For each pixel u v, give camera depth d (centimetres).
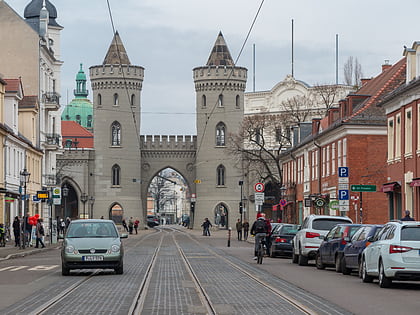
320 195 5441
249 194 11106
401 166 4088
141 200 11431
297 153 7088
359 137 5056
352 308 1595
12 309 1555
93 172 11112
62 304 1639
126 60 11350
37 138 6969
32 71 7069
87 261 2462
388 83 5259
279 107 12081
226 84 11219
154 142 11544
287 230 3875
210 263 3253
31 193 6538
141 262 3300
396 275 2014
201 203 11281
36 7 8388
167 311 1534
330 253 2786
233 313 1505
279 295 1852
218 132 11269
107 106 11200
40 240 4681
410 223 2056
